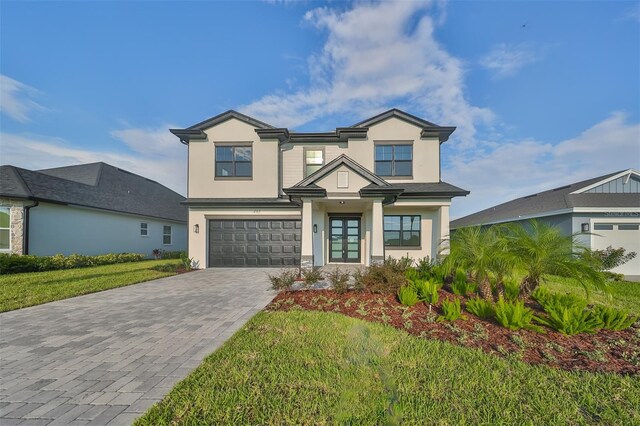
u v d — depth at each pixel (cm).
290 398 267
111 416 252
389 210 1306
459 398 269
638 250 1268
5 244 1221
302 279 868
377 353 351
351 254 1338
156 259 1870
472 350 373
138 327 489
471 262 619
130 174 2228
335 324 484
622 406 260
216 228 1315
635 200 1338
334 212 1340
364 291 691
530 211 1570
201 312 579
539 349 379
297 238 1297
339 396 267
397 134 1309
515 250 571
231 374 313
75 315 562
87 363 355
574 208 1275
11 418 250
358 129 1280
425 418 240
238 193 1308
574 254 552
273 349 378
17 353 386
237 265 1302
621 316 449
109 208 1619
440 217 1200
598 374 315
